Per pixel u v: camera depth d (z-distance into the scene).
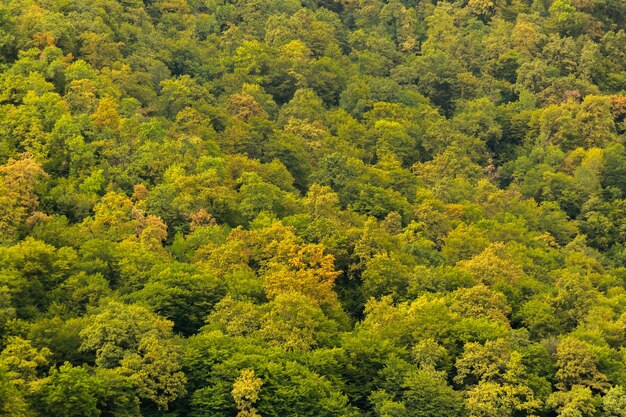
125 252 173.00
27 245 165.25
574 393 152.25
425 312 166.50
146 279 168.38
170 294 161.62
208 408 143.75
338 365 153.75
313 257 178.75
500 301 176.25
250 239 183.38
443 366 158.38
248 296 167.25
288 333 157.12
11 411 125.81
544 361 160.12
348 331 168.25
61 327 149.62
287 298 161.50
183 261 180.25
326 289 172.62
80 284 162.50
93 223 181.50
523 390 151.75
